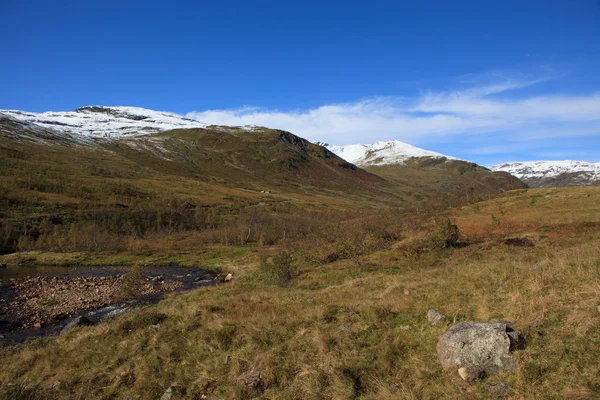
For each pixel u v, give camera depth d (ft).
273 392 27.73
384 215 214.90
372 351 30.19
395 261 90.53
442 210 188.85
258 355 32.83
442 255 88.17
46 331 62.54
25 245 191.31
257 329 38.93
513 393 20.98
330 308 42.93
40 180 361.92
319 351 31.94
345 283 66.08
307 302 50.03
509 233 107.45
